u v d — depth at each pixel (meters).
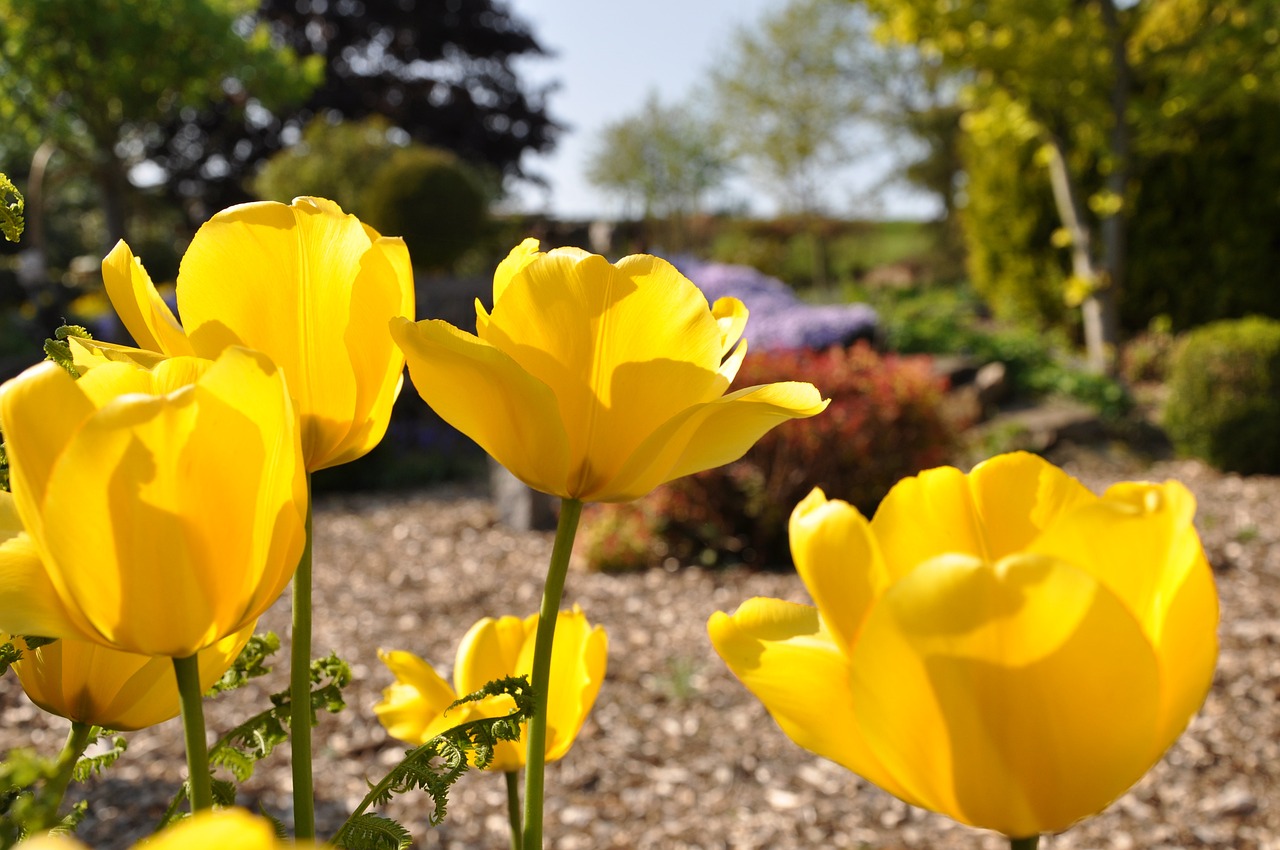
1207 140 10.56
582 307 0.51
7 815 0.39
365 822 0.46
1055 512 0.44
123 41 14.93
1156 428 9.16
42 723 3.45
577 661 0.77
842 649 0.40
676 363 0.52
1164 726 0.35
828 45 24.41
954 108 23.02
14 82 15.34
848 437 5.73
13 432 0.36
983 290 12.98
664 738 3.77
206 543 0.37
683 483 5.82
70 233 25.77
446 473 8.70
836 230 24.95
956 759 0.35
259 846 0.19
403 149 12.45
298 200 0.50
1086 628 0.32
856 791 3.41
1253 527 6.18
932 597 0.33
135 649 0.38
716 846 3.08
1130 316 11.19
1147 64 10.49
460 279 11.01
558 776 3.50
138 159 17.58
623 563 5.88
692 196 27.30
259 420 0.37
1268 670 4.15
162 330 0.49
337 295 0.49
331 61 25.42
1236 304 10.64
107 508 0.35
